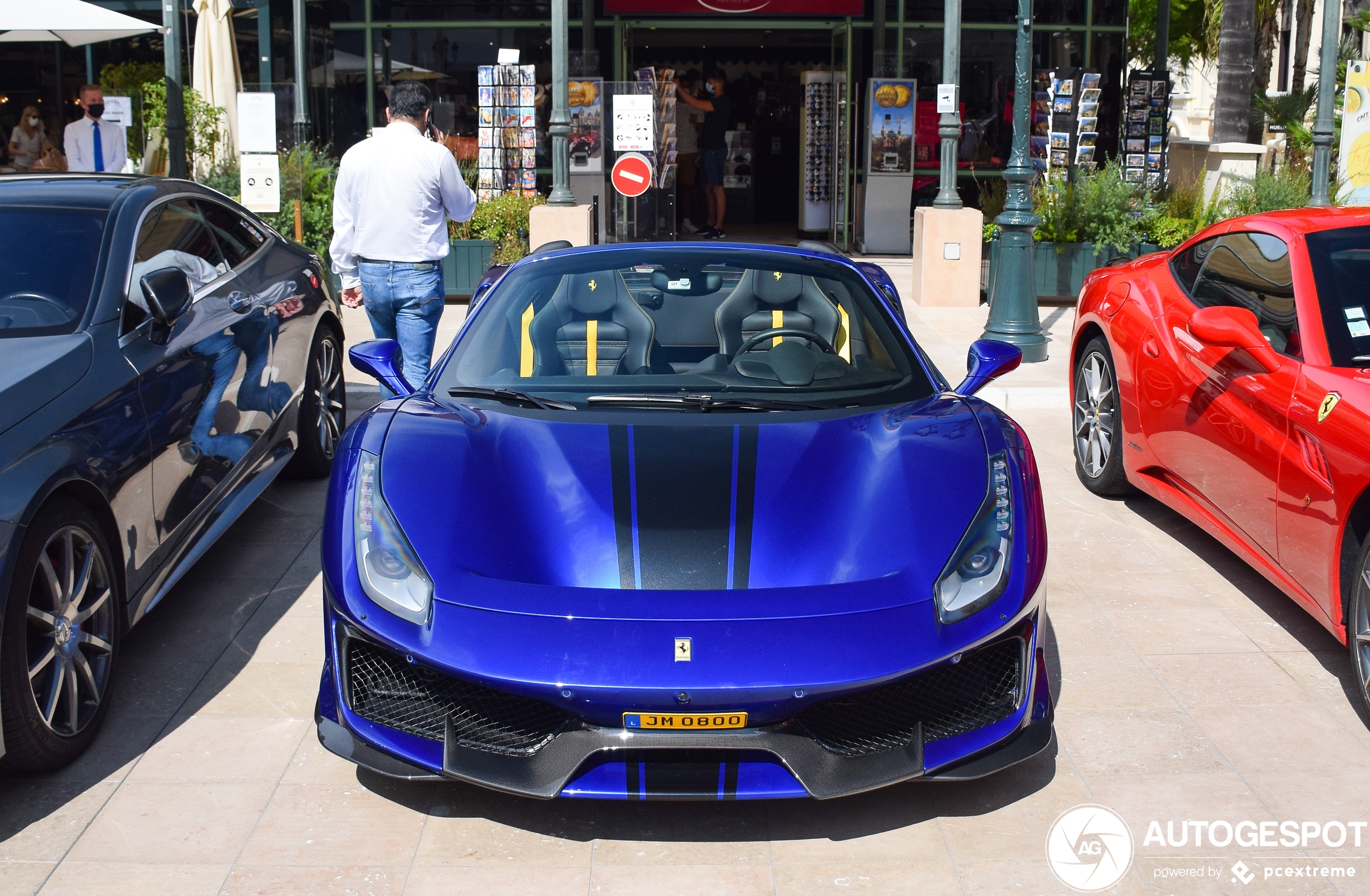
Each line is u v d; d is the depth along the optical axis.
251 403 4.69
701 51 16.55
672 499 3.01
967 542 2.93
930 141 14.34
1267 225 4.45
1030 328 8.27
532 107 11.56
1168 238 10.51
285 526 5.13
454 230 10.62
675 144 11.12
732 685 2.59
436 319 5.98
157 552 3.77
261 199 10.03
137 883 2.72
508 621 2.71
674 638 2.65
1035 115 13.34
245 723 3.45
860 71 14.40
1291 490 3.72
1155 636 4.04
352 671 2.93
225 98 11.35
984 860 2.80
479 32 14.37
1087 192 10.66
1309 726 3.42
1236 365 4.16
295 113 12.16
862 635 2.68
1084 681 3.71
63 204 4.20
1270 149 16.25
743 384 3.63
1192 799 3.05
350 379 7.77
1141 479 5.07
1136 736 3.37
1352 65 11.75
